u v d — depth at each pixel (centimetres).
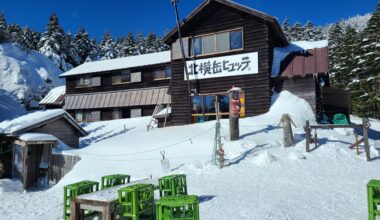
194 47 2388
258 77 2152
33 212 1037
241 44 2230
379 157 1302
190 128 2023
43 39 7156
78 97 3947
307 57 2223
